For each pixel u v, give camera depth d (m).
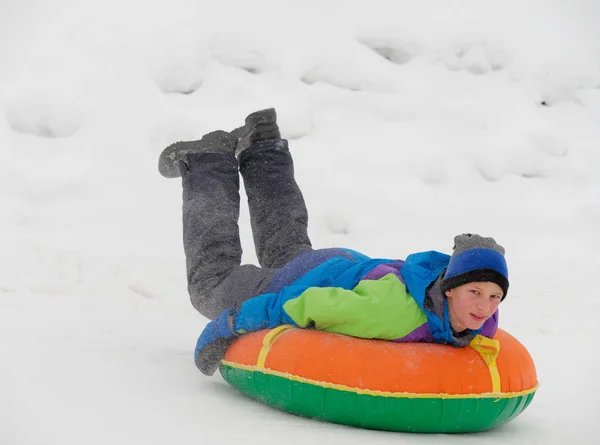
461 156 10.73
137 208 8.98
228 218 4.43
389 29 12.29
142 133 9.95
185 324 5.66
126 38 10.98
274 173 4.71
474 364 3.33
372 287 3.48
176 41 11.03
